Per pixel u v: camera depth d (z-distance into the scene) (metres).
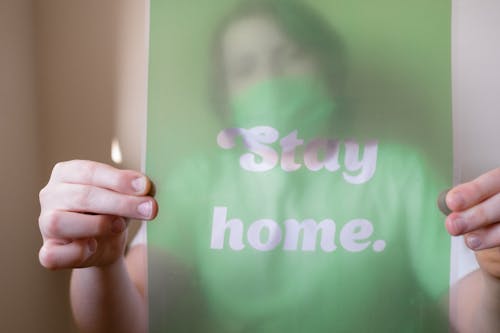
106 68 0.67
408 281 0.61
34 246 0.67
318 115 0.62
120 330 0.58
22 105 0.64
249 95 0.62
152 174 0.61
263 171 0.62
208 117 0.62
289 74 0.62
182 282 0.61
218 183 0.62
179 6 0.62
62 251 0.42
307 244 0.62
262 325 0.61
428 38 0.61
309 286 0.61
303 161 0.62
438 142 0.61
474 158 0.64
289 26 0.62
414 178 0.61
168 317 0.61
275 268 0.62
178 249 0.61
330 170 0.62
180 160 0.61
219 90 0.62
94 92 0.67
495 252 0.53
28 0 0.66
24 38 0.65
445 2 0.61
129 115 0.67
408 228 0.61
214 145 0.62
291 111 0.62
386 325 0.61
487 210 0.41
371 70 0.62
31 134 0.66
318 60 0.62
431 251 0.61
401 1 0.61
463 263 0.61
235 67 0.62
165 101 0.62
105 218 0.42
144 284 0.63
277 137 0.62
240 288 0.61
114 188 0.42
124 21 0.67
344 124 0.62
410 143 0.61
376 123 0.61
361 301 0.61
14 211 0.62
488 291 0.57
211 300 0.61
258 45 0.62
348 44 0.62
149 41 0.62
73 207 0.42
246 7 0.62
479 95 0.64
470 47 0.63
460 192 0.41
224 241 0.61
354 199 0.61
